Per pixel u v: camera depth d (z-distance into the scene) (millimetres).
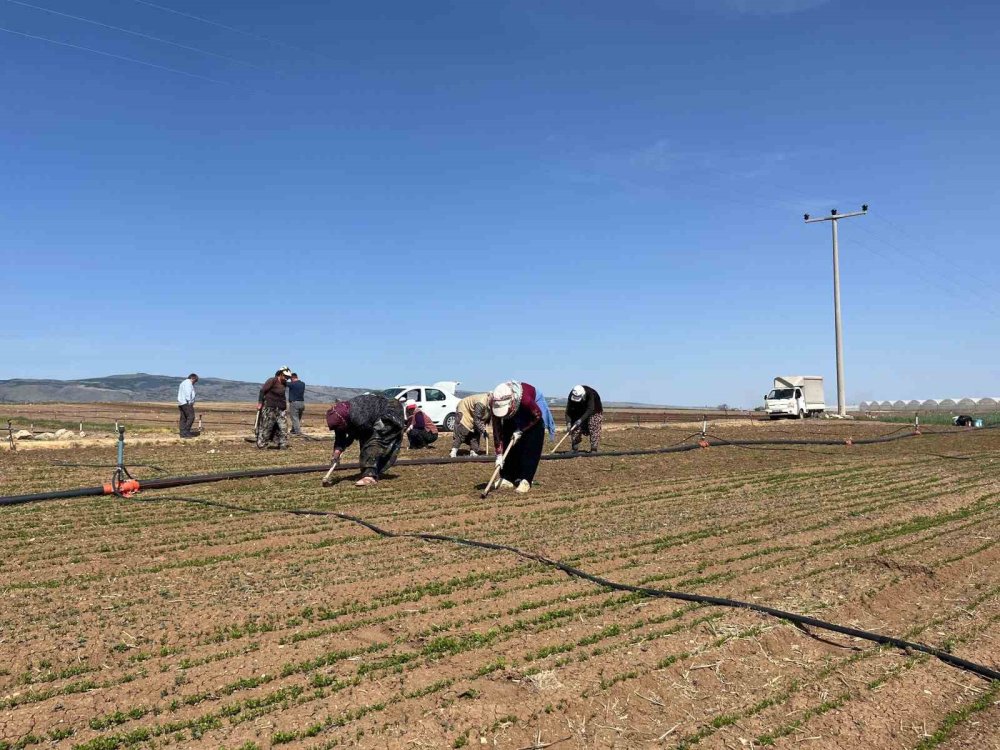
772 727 4785
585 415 17203
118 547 8625
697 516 10547
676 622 6320
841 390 48312
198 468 15094
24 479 13523
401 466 15266
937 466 16281
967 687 5355
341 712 4758
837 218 47656
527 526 9875
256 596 6922
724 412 65625
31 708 4793
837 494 12422
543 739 4535
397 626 6184
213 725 4594
